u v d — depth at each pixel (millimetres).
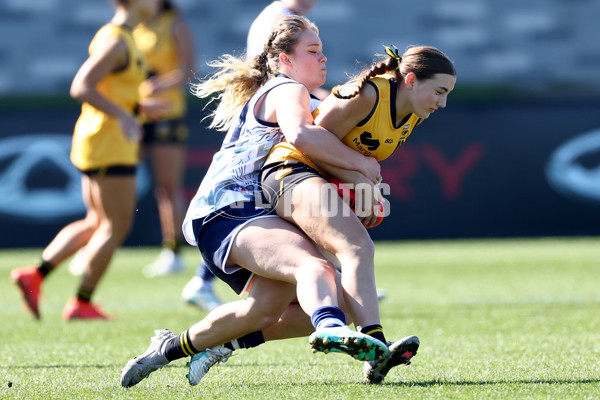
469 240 42969
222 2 54344
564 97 43125
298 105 11305
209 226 11461
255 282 11344
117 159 20203
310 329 12148
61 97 44969
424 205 42719
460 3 55781
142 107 22266
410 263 34438
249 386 11688
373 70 11375
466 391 10805
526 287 26406
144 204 40938
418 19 55594
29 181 40625
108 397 10961
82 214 40844
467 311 20984
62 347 16125
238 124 11938
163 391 11406
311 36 12211
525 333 17125
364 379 11680
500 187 42844
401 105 11445
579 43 55844
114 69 20469
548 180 43000
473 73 55969
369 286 10641
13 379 12531
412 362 13648
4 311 22672
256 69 12281
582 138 43031
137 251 43125
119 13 21250
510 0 55781
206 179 11805
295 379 12203
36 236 40656
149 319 20406
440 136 42719
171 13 31734
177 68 31906
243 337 11930
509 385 11180
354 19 55406
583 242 42031
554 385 11117
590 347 14977
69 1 54312
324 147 11102
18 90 54219
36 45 54250
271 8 18938
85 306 20469
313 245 11047
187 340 11648
